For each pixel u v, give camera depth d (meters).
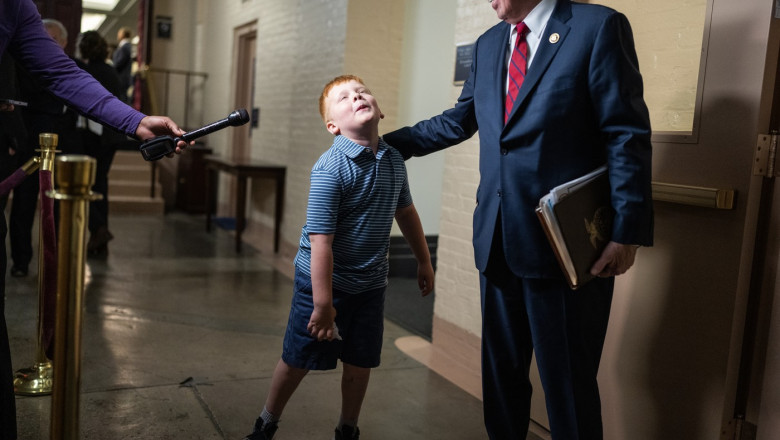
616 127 1.62
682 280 2.06
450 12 5.43
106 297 4.18
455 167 3.46
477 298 3.26
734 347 1.94
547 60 1.70
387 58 5.27
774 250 1.90
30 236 4.49
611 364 2.30
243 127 8.20
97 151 5.25
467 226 3.36
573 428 1.79
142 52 9.83
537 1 1.75
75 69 1.93
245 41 8.16
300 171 5.81
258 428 2.16
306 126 5.74
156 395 2.71
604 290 1.83
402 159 2.07
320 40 5.54
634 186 1.60
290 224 5.98
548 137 1.70
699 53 2.37
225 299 4.36
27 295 4.04
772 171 1.87
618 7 2.62
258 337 3.59
